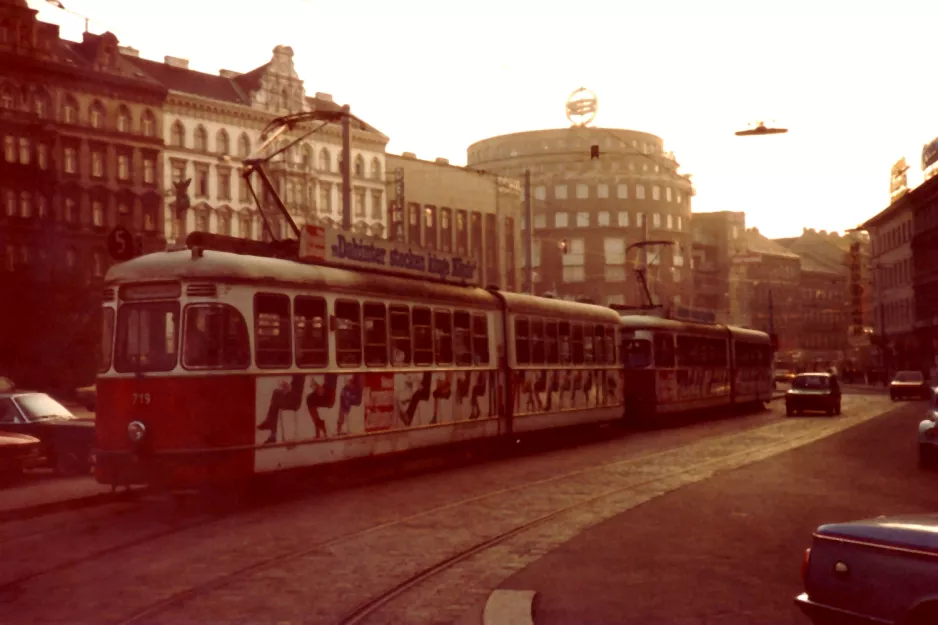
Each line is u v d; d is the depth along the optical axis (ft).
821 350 438.81
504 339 68.54
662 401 98.58
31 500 44.27
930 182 234.17
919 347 254.06
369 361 53.16
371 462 55.52
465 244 272.92
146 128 207.10
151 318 43.65
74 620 24.25
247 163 58.90
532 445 78.07
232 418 43.55
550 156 372.79
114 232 128.88
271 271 46.52
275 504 45.19
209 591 27.40
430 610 25.21
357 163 246.06
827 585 18.52
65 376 186.60
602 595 26.50
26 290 185.06
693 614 24.43
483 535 36.29
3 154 186.19
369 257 55.21
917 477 53.52
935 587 16.96
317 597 26.66
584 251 364.79
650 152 379.96
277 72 232.73
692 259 390.01
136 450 42.47
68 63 194.90
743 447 74.38
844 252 431.43
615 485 50.96
